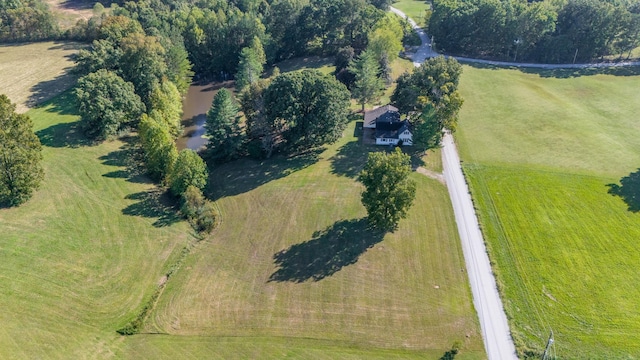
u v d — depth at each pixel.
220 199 75.62
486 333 50.81
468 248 63.19
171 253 62.72
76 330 50.34
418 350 49.25
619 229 65.88
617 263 59.81
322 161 84.62
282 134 87.19
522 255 61.69
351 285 57.50
